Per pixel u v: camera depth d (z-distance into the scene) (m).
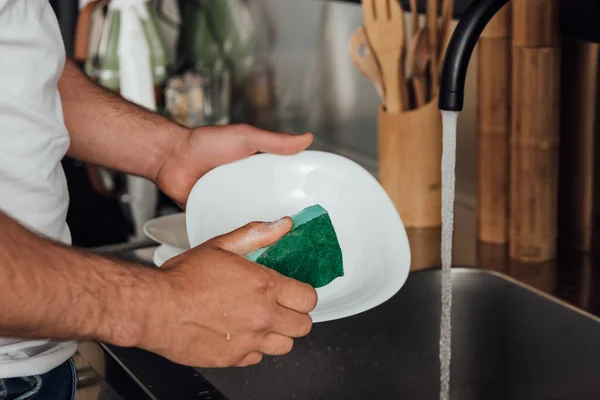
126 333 0.76
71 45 2.32
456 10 1.46
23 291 0.70
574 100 1.34
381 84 1.47
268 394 1.21
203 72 2.16
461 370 1.30
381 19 1.42
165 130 1.13
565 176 1.37
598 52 1.29
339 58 1.93
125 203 1.87
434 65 1.43
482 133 1.38
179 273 0.79
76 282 0.73
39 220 0.92
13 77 0.89
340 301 0.92
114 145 1.14
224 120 2.14
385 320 1.28
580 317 1.17
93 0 2.10
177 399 0.97
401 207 1.48
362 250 1.00
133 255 1.34
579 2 1.17
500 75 1.33
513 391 1.26
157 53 2.14
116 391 1.03
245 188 1.07
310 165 1.07
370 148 1.90
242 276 0.80
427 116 1.44
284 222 0.89
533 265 1.33
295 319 0.83
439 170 1.47
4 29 0.87
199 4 2.28
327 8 1.94
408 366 1.30
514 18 1.26
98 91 1.16
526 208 1.32
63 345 0.94
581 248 1.37
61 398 0.94
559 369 1.21
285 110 2.14
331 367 1.25
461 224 1.51
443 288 1.02
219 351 0.81
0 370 0.87
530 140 1.29
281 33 2.10
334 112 1.99
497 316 1.27
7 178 0.89
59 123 0.95
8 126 0.88
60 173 0.96
